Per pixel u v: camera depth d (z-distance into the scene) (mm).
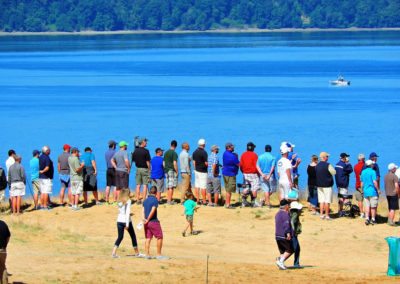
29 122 162125
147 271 42406
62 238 51500
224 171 62219
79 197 67750
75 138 137500
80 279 40031
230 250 50719
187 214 54688
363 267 45875
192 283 40156
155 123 157750
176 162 63688
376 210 61656
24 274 40500
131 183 91562
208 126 151875
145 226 46062
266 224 57719
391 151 118562
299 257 48438
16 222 55688
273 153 118562
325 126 149500
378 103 193750
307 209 61906
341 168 59312
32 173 63094
